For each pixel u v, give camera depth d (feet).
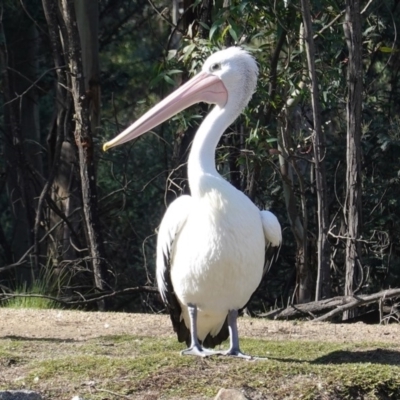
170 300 26.53
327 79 48.60
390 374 23.56
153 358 24.77
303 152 54.65
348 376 23.36
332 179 60.34
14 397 21.45
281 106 48.67
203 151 25.03
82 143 54.08
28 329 33.78
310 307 43.47
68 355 26.50
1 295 47.47
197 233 24.53
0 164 84.94
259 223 24.84
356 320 44.75
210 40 46.14
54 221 74.84
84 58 57.77
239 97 26.35
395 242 58.75
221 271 24.44
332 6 46.37
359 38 45.24
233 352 25.23
